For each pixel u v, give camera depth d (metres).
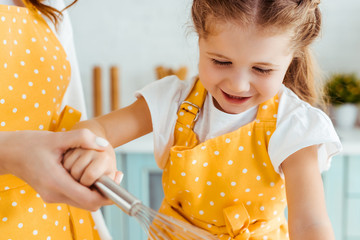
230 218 0.63
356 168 1.67
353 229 1.72
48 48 0.65
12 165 0.44
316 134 0.59
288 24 0.52
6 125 0.59
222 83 0.55
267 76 0.54
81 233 0.68
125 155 1.71
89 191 0.42
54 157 0.43
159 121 0.66
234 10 0.51
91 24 2.09
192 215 0.68
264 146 0.63
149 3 2.08
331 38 2.04
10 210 0.58
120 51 2.11
